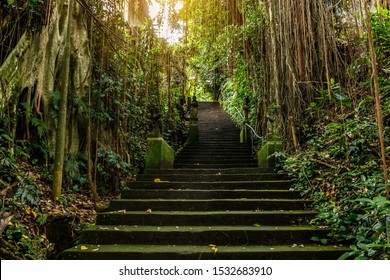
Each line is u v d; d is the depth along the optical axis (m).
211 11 9.01
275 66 6.54
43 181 4.56
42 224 3.73
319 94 5.99
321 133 5.73
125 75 6.09
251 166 6.98
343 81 5.82
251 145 8.77
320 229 3.57
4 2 4.27
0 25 4.29
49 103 4.86
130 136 6.88
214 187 5.09
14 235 3.26
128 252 3.24
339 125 4.60
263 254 3.21
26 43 4.52
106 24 5.81
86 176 5.34
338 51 6.00
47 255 3.53
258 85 8.28
